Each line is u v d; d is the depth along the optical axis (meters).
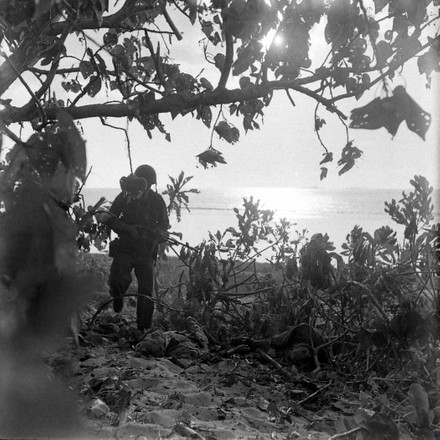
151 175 6.28
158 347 5.57
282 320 6.14
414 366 4.79
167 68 4.05
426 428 2.18
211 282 6.26
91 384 4.29
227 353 5.77
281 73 3.01
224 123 3.18
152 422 3.61
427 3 2.24
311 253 5.30
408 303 4.74
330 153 3.04
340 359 5.52
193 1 1.56
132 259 6.26
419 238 5.61
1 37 1.19
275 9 2.61
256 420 4.05
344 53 2.76
